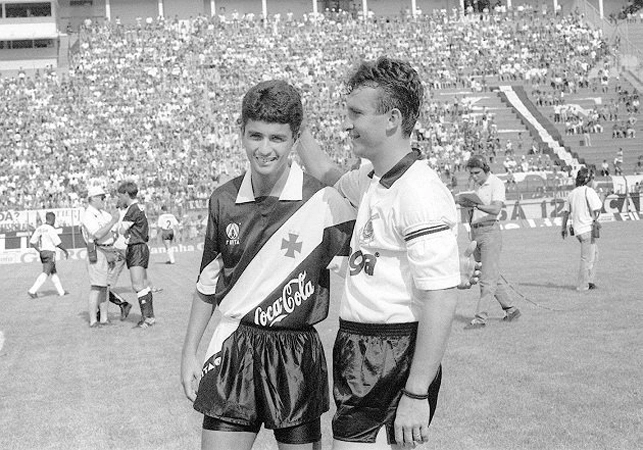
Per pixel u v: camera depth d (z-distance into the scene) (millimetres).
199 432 5906
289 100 3369
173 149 44688
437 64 55469
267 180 3496
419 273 2979
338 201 3551
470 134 46375
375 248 3162
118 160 43531
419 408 2934
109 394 7277
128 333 11086
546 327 9680
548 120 48656
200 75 53250
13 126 46656
